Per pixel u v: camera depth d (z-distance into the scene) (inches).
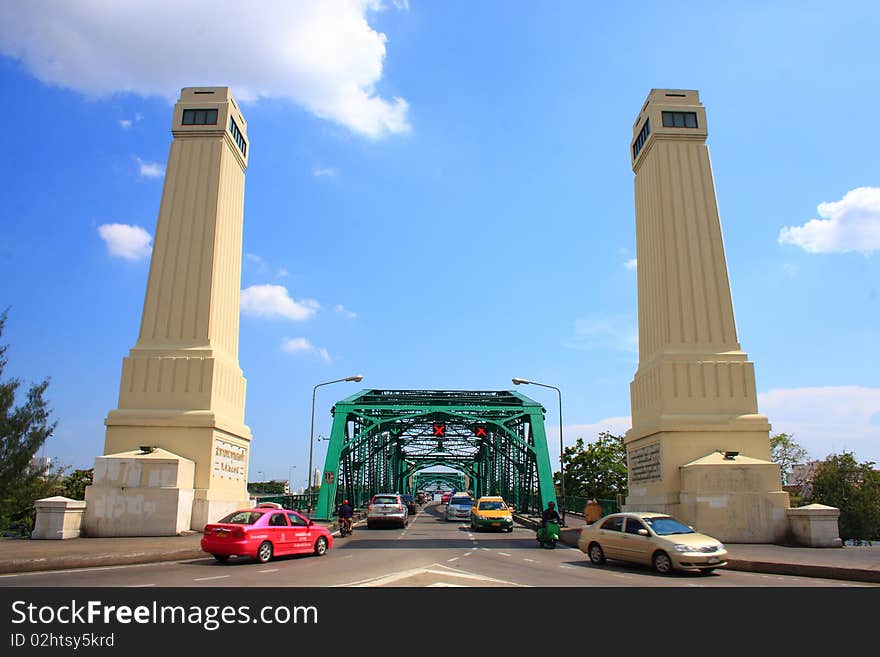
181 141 1298.0
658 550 674.2
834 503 1940.2
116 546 852.6
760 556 764.6
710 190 1232.2
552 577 617.0
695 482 1000.9
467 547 1048.2
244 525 748.6
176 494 1047.0
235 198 1369.3
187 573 629.9
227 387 1240.8
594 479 2319.1
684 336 1157.7
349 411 2017.7
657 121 1261.1
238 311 1378.0
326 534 872.3
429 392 2256.4
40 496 1269.7
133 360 1178.6
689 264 1191.6
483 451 3267.7
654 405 1149.1
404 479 3779.5
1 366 1170.0
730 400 1112.2
